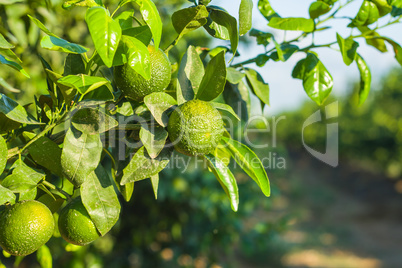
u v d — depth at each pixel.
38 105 0.63
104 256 1.85
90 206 0.58
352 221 5.39
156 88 0.57
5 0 0.79
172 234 1.92
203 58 0.74
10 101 0.58
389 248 4.35
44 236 0.57
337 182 7.70
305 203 6.04
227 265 2.06
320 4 0.70
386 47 0.75
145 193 1.86
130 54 0.54
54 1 0.89
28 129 0.64
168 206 1.91
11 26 0.88
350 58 0.69
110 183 0.59
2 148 0.55
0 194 0.54
